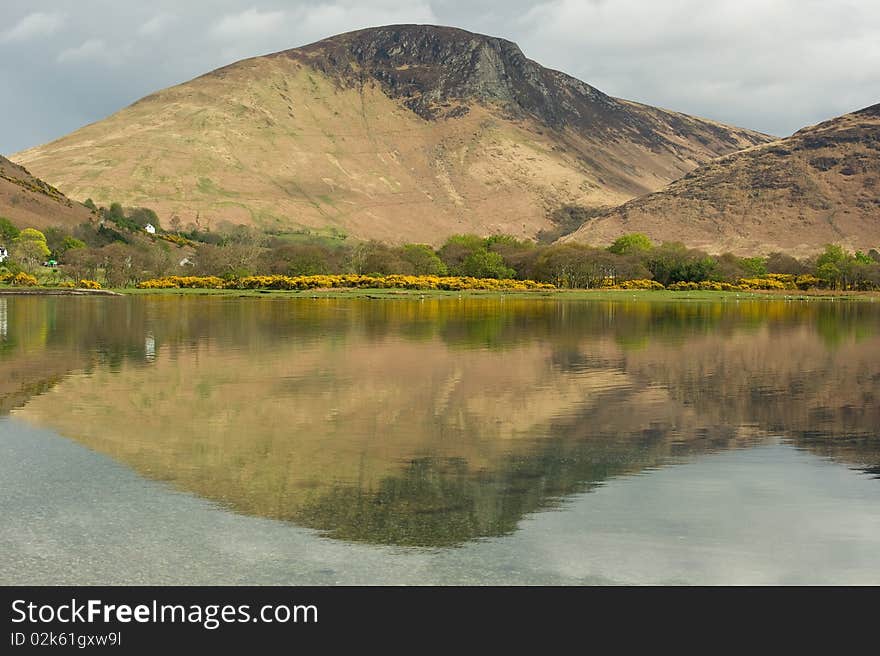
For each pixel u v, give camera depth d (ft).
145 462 45.52
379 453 48.42
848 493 40.57
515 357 97.71
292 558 31.89
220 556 31.99
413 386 74.49
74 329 134.10
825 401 67.77
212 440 51.39
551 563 31.60
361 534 34.22
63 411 60.75
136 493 39.58
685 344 115.34
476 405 64.90
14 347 105.50
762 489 41.14
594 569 31.17
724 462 46.80
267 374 81.71
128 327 138.82
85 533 34.14
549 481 42.45
